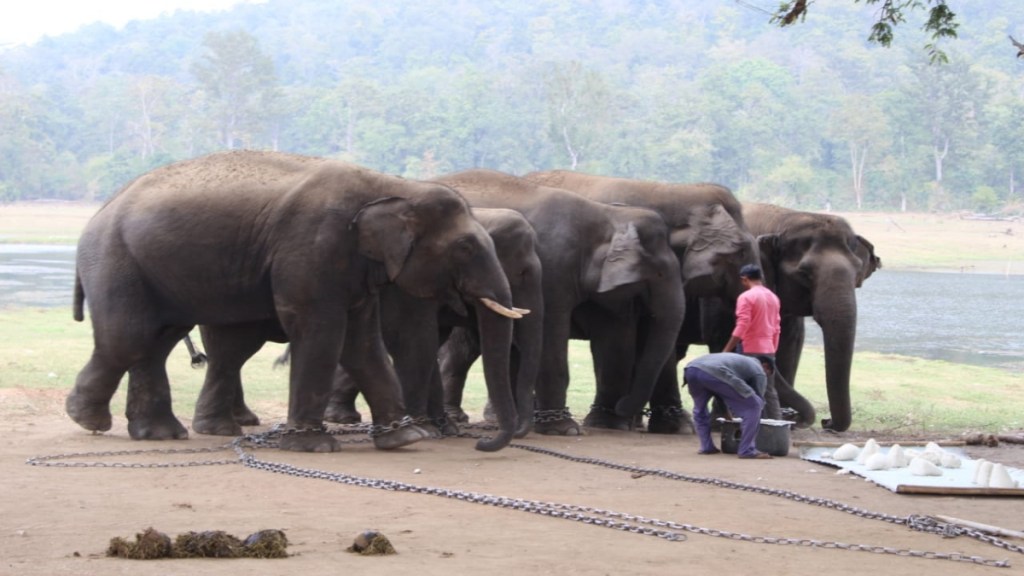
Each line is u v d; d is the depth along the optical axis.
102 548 6.91
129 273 11.94
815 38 174.50
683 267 14.54
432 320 12.86
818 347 28.78
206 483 9.55
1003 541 8.00
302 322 11.38
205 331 12.91
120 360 12.02
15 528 7.54
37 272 47.66
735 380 11.85
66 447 11.55
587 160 115.94
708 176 120.19
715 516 8.62
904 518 8.65
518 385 13.07
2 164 123.44
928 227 99.19
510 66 181.25
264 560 6.62
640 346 14.60
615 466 10.95
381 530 7.66
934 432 15.16
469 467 10.72
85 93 159.50
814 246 15.47
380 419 11.81
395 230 11.34
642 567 6.81
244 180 11.81
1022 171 120.06
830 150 130.00
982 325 36.44
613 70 172.88
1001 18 171.88
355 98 127.56
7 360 19.20
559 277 13.70
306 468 10.32
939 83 121.38
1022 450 13.19
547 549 7.21
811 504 9.31
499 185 14.26
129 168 123.38
